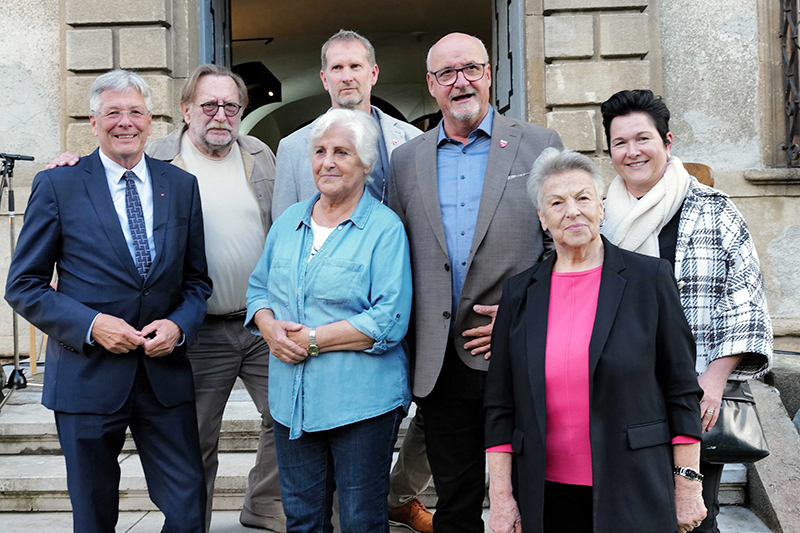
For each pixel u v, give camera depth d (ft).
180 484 7.59
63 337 7.07
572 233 6.05
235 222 8.97
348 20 31.04
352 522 6.81
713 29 16.56
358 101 9.21
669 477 5.69
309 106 42.42
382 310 6.93
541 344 6.07
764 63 16.46
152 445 7.63
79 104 16.37
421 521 9.82
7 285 7.18
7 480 10.78
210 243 8.81
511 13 17.38
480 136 8.11
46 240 7.23
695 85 16.57
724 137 16.56
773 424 10.89
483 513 10.44
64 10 16.52
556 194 6.10
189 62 16.66
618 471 5.64
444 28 32.60
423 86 40.01
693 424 5.71
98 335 7.06
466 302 7.61
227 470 10.96
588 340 5.92
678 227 6.89
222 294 8.87
